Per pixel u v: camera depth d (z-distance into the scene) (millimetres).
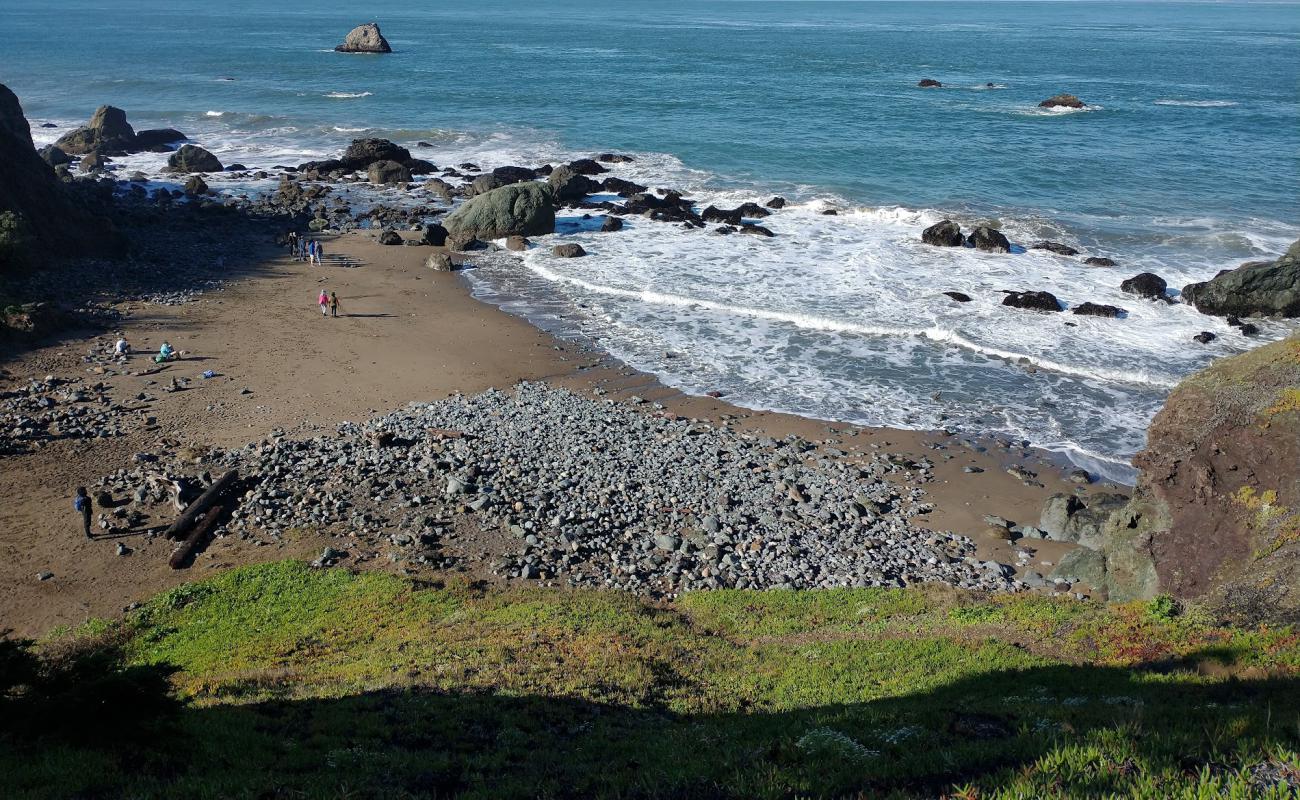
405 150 82938
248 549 26312
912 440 34531
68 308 44719
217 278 51438
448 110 110000
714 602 23969
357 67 148750
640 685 18250
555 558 26109
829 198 68938
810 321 45688
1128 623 19859
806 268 53719
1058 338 43312
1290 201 65312
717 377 40062
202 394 36594
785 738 13719
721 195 71062
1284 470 21203
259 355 40875
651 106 109312
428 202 71438
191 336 42688
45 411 34188
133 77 138875
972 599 23750
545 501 28891
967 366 40969
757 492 30234
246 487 29406
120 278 50094
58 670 14266
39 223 50875
